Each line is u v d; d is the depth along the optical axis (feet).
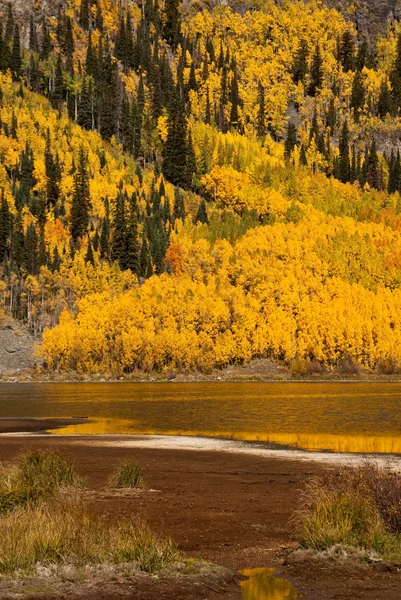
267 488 77.25
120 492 74.18
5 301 569.23
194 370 522.47
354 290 646.74
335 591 40.55
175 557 45.42
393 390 327.47
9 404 255.09
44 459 78.07
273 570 45.55
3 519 49.88
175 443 127.03
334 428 153.58
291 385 401.08
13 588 39.11
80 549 44.68
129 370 526.98
